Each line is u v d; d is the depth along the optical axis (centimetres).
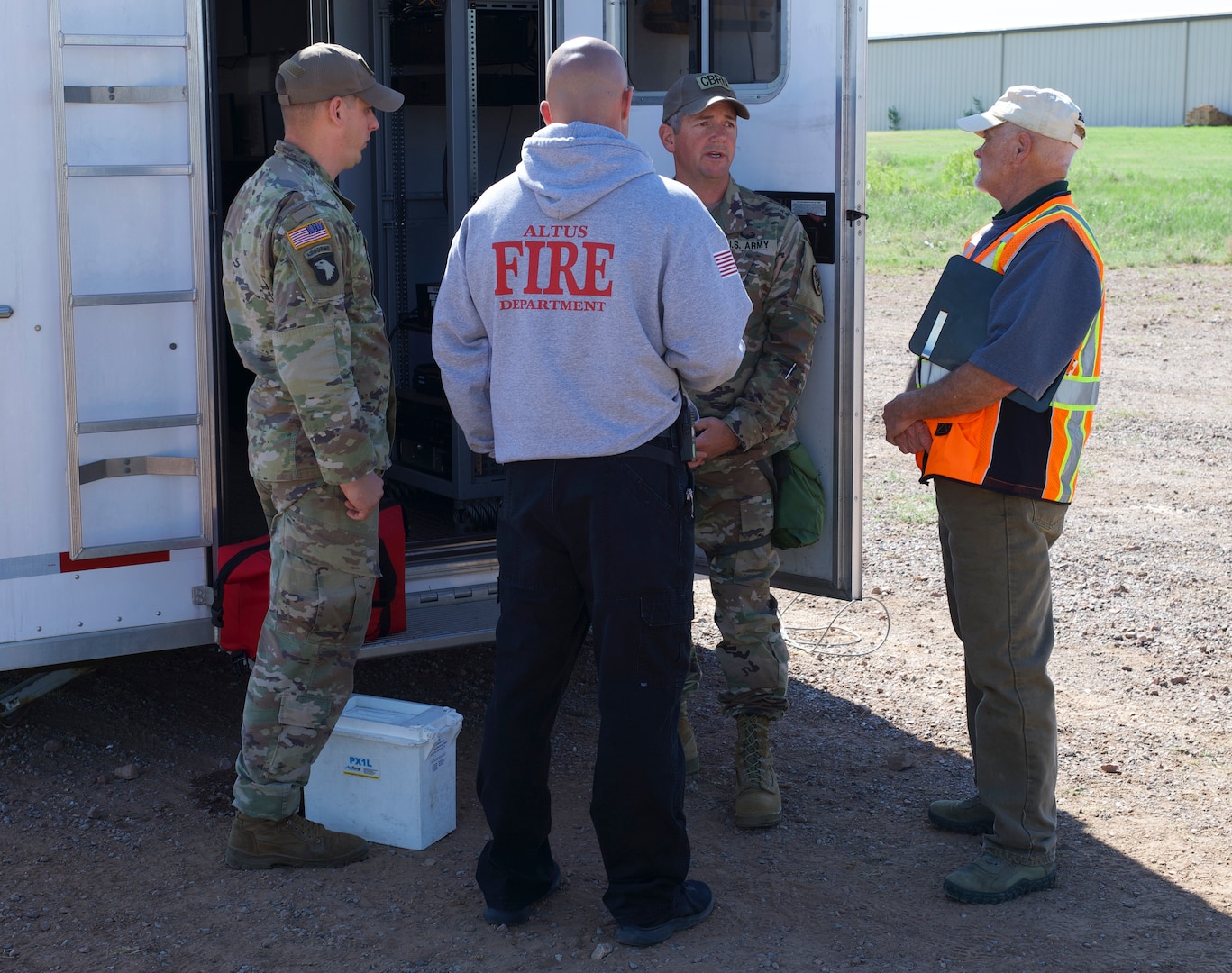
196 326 366
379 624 396
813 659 512
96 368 358
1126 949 306
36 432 359
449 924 315
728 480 372
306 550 323
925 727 446
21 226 350
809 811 382
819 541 412
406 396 566
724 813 380
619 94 287
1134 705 465
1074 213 316
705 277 281
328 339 307
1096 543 660
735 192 377
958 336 324
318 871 341
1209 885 339
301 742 330
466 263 294
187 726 431
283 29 635
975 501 324
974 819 366
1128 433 893
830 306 397
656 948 304
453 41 532
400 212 602
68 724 426
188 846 353
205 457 372
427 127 612
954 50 5334
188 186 361
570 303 279
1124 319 1342
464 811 378
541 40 439
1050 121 315
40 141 349
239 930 312
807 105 397
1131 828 372
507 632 299
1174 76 4884
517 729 301
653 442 286
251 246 314
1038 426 316
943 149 3847
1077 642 528
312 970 295
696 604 575
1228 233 1916
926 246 1906
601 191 278
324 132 325
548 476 287
